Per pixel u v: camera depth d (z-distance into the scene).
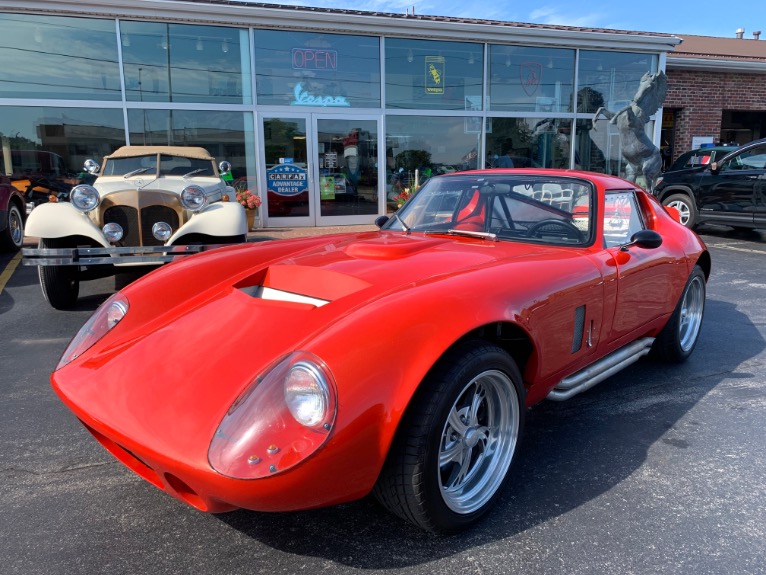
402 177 11.79
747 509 2.27
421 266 2.44
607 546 2.04
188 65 10.20
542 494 2.38
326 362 1.71
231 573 1.91
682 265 3.60
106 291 6.39
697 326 4.09
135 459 2.10
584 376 2.75
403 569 1.93
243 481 1.60
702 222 9.94
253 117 10.65
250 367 1.88
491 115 12.17
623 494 2.38
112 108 10.01
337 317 1.99
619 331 2.98
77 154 10.04
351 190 11.45
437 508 1.94
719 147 11.66
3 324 5.01
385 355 1.78
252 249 3.10
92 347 2.39
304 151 11.02
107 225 5.43
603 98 12.98
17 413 3.20
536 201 3.12
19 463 2.66
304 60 10.74
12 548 2.04
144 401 1.90
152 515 2.25
